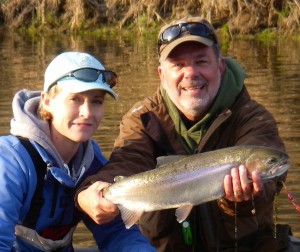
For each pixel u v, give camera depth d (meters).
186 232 1.63
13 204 1.31
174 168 1.38
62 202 1.40
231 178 1.35
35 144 1.35
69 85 1.35
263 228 1.66
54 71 1.37
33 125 1.36
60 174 1.36
